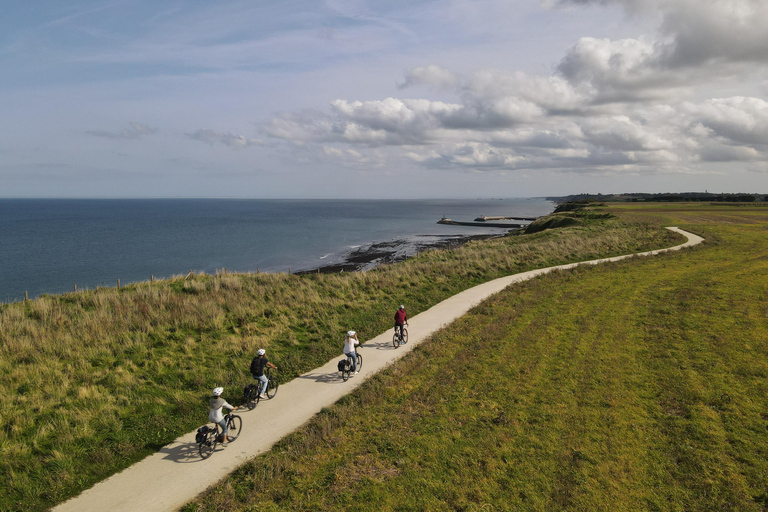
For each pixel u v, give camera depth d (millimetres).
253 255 69188
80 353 14820
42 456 9812
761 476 8812
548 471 9242
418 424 11312
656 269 29859
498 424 11156
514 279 30016
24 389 12422
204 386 13609
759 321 17375
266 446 10500
